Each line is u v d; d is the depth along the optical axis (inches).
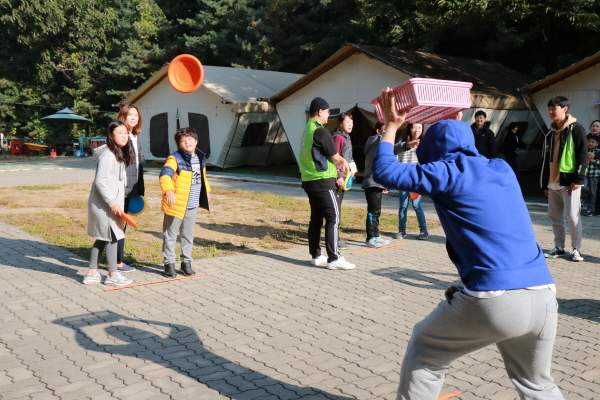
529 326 96.5
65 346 168.9
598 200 440.8
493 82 705.6
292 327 187.9
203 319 195.3
